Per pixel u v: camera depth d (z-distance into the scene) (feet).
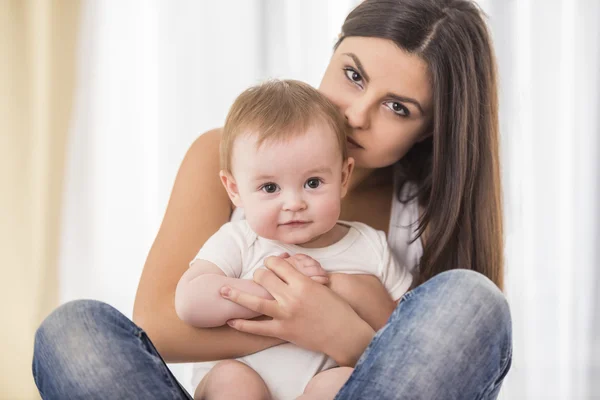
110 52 7.23
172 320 3.61
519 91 7.38
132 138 7.25
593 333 7.58
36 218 7.10
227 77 7.20
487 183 4.21
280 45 7.16
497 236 4.27
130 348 3.00
